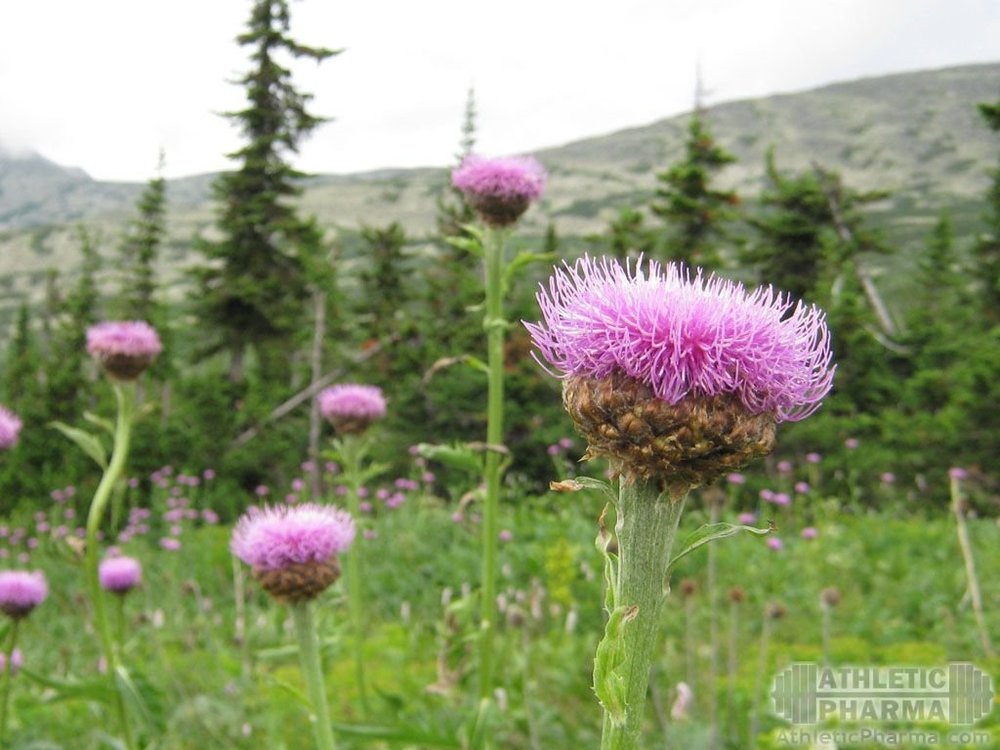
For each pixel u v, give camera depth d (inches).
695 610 359.6
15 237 5816.9
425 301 1086.4
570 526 448.1
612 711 86.1
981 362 709.3
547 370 97.0
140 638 346.3
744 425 90.0
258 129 1152.2
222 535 608.7
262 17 1133.7
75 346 1456.7
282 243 1178.6
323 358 1018.7
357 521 251.9
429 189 6496.1
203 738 251.8
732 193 947.3
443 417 705.6
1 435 245.6
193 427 842.8
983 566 429.7
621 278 95.8
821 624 359.9
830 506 549.3
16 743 211.5
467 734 176.2
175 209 6343.5
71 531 699.4
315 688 159.0
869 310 880.3
